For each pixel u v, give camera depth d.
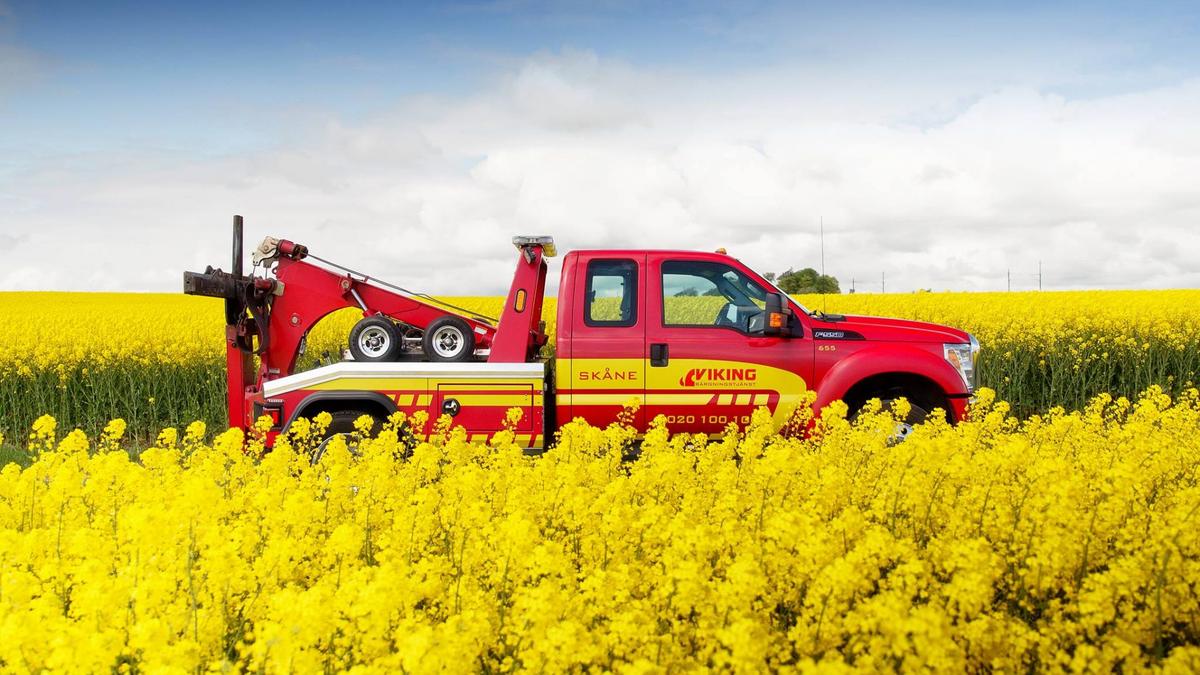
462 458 5.57
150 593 2.86
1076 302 21.34
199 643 2.89
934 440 4.37
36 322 19.11
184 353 13.58
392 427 6.88
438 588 3.12
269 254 7.65
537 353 7.98
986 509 3.94
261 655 2.52
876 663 2.46
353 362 7.22
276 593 3.13
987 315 17.56
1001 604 3.25
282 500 4.46
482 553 3.46
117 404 12.39
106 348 13.75
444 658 2.35
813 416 6.96
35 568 3.65
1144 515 3.83
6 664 2.60
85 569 2.99
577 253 7.30
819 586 2.73
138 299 46.25
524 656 2.60
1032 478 4.14
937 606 2.67
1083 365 13.20
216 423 12.18
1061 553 3.08
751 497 4.19
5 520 4.50
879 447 5.26
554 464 4.79
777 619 3.12
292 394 7.05
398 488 4.62
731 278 7.39
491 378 7.05
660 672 2.46
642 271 7.28
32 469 4.72
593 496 4.36
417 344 7.85
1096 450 5.45
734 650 2.39
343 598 2.71
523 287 7.28
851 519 3.37
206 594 3.11
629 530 3.67
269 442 7.01
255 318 7.62
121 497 4.56
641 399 7.16
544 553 3.02
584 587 2.95
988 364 13.30
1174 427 5.98
